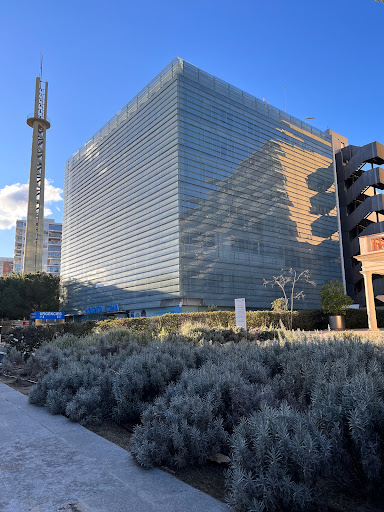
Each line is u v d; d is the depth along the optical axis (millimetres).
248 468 2867
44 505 2918
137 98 57375
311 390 4523
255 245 52094
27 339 14375
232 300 47531
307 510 2736
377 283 58438
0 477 3480
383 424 3150
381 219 64625
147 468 3686
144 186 52094
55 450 4250
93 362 7758
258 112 57406
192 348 8031
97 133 69062
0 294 63625
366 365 5496
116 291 55750
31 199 86750
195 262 44781
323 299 35719
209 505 2895
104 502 2959
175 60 49688
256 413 3537
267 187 55750
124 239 55562
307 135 64625
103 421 5805
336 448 3000
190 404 4137
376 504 2998
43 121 90375
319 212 62969
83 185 71875
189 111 48281
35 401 6754
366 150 62125
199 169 47688
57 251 142625
